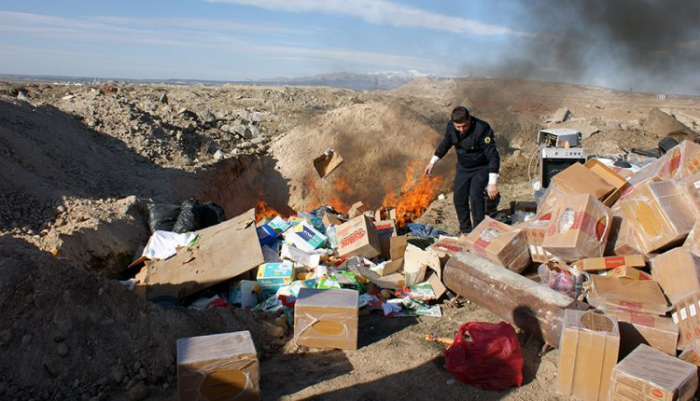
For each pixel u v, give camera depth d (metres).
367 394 3.79
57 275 4.28
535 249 5.18
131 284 5.48
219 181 11.59
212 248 5.92
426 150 13.18
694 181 4.55
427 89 48.25
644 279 4.29
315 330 4.47
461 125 6.73
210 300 5.23
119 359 4.05
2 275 4.20
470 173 7.13
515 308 4.49
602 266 4.50
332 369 4.16
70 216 6.80
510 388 3.84
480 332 3.99
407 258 5.93
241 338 3.79
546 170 8.75
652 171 5.41
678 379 3.23
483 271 4.94
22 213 6.74
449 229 8.71
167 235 6.37
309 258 5.90
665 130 16.52
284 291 5.18
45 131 9.88
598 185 5.36
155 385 3.96
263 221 6.87
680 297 3.90
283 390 3.87
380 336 4.73
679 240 4.43
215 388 3.54
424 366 4.16
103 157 10.34
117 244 6.59
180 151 12.30
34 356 3.92
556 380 3.87
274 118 18.98
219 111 19.02
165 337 4.24
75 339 4.05
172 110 15.50
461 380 3.90
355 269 5.59
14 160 8.07
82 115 12.04
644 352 3.57
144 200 9.18
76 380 3.88
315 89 36.09
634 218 4.74
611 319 3.78
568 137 9.14
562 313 4.13
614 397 3.39
